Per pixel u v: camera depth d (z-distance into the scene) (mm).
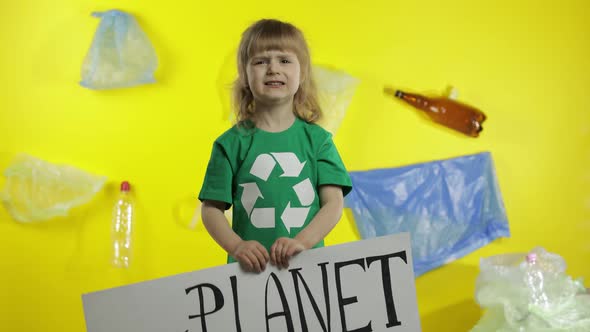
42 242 2605
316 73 2742
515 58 2941
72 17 2648
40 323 2598
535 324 2178
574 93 2975
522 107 2941
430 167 2838
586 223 2973
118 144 2658
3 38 2625
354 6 2812
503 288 2338
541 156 2955
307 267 1356
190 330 1292
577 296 2291
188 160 2682
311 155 1506
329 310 1353
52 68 2643
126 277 2635
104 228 2631
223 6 2717
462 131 2863
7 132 2617
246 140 1508
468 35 2902
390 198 2795
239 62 1594
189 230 2670
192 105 2691
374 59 2820
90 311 1261
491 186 2895
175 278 1301
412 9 2859
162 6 2688
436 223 2828
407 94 2814
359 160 2793
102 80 2645
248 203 1464
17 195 2604
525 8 2951
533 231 2936
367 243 1392
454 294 2838
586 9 2979
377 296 1380
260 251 1336
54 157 2631
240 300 1320
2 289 2584
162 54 2680
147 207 2660
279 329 1326
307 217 1464
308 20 2773
